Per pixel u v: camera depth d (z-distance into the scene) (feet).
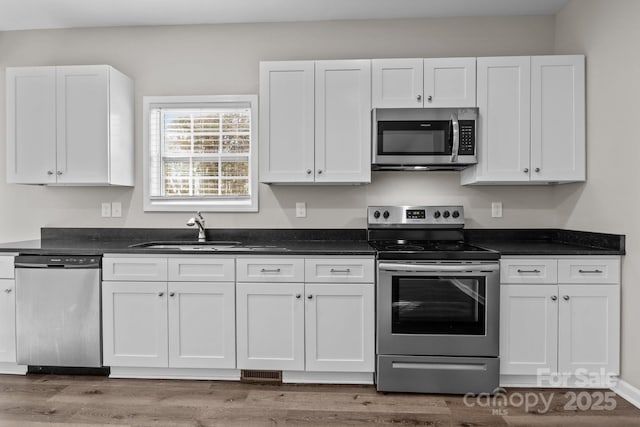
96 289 8.41
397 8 9.76
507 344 8.07
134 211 10.52
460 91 9.01
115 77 9.61
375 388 8.24
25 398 7.77
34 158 9.43
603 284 7.97
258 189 10.36
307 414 7.22
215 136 10.52
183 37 10.47
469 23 10.19
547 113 8.90
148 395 7.91
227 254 8.35
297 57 10.36
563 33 9.72
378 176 10.30
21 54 10.66
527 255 8.04
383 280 7.99
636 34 7.43
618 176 7.91
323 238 10.29
